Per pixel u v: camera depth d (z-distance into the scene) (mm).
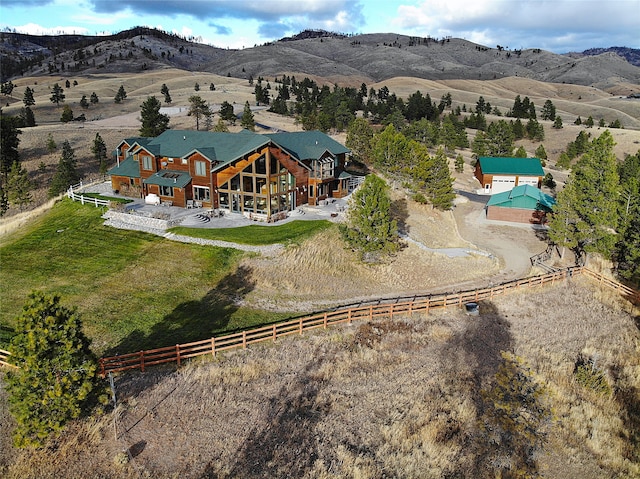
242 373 25047
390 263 41750
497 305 36438
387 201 38500
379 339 29828
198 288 34031
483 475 20328
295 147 51656
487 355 29594
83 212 47656
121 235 41531
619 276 46031
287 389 24188
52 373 18562
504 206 61562
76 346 19094
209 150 48906
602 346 32500
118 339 27328
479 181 83812
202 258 37656
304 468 19406
